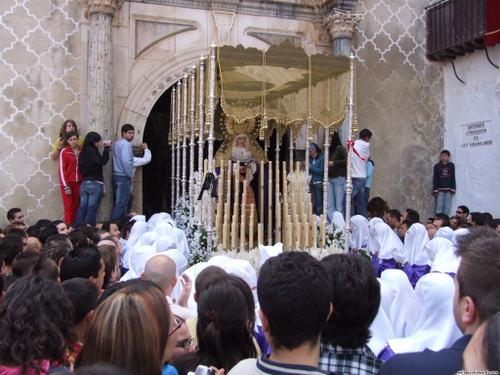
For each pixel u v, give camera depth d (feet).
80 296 9.18
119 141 31.14
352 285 8.75
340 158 31.76
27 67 31.65
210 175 22.34
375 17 38.68
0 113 31.14
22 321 7.48
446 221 27.99
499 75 35.94
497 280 6.60
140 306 7.10
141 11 33.68
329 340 8.84
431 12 39.32
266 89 23.47
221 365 8.96
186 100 30.66
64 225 22.59
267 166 27.45
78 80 32.50
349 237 25.48
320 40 37.04
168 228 22.66
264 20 36.17
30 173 31.60
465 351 5.07
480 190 37.40
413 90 39.55
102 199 30.89
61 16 32.24
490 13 34.01
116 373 5.17
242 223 24.25
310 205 24.86
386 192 38.65
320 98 24.56
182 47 34.53
